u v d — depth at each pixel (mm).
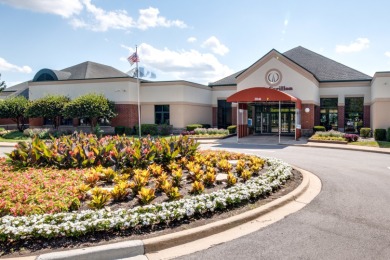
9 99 33969
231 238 5605
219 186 8398
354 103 32750
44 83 34750
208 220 6188
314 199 8023
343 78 33094
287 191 8430
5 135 31859
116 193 6961
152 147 10836
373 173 11695
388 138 23188
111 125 32656
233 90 37500
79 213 5918
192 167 9383
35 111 30688
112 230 5527
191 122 34344
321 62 36312
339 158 15891
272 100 23500
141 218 5660
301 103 28203
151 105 33594
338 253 5043
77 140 12602
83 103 29109
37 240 5184
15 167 10242
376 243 5410
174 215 5910
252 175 9758
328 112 33312
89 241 5188
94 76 36531
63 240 5207
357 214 6887
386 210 7172
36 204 6379
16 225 5312
